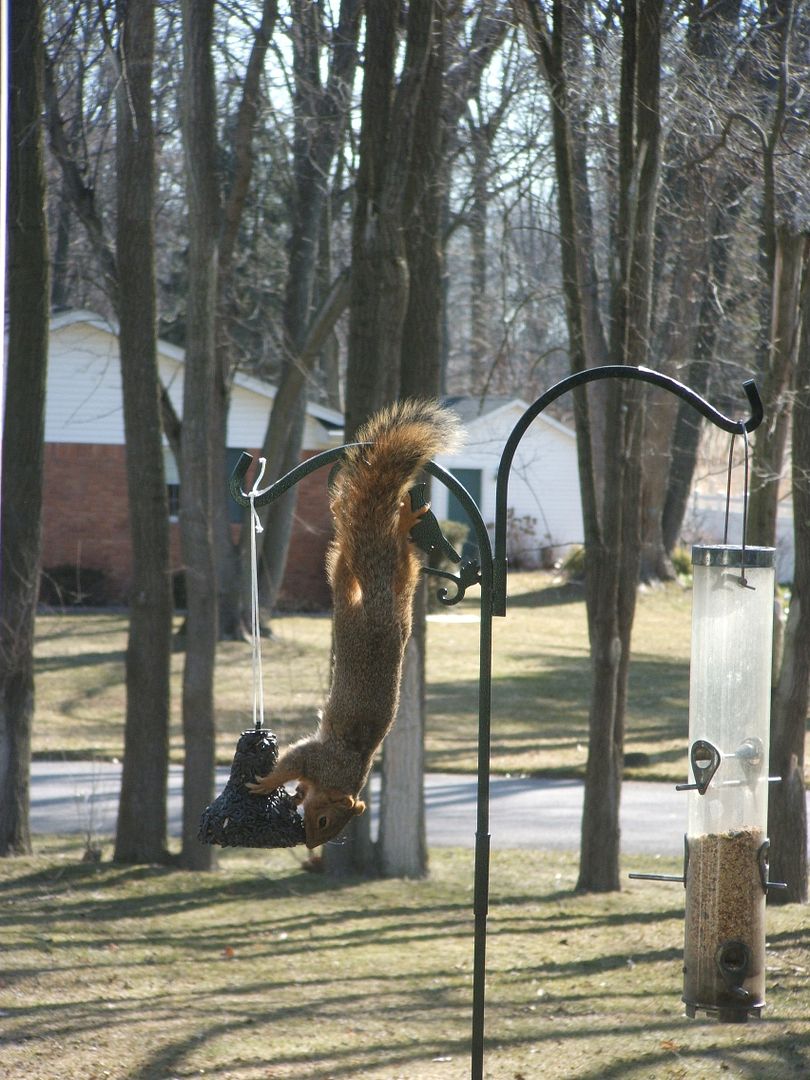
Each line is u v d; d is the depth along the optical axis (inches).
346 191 1176.8
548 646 1615.4
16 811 717.9
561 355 2247.8
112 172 1047.6
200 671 702.5
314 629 1588.3
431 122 689.6
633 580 681.0
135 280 689.0
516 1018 454.3
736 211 895.1
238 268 1416.1
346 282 1179.3
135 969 514.6
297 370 1338.6
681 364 863.7
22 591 707.4
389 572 250.2
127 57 676.1
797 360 622.2
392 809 710.5
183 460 699.4
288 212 1373.0
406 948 561.0
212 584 703.1
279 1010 458.9
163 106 775.7
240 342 1473.9
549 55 642.8
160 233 1338.6
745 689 315.0
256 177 1339.8
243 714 1079.6
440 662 1486.2
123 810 713.6
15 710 713.6
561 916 621.6
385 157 660.7
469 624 1776.6
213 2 679.1
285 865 731.4
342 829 251.1
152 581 707.4
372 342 669.3
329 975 513.7
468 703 1258.6
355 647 249.0
